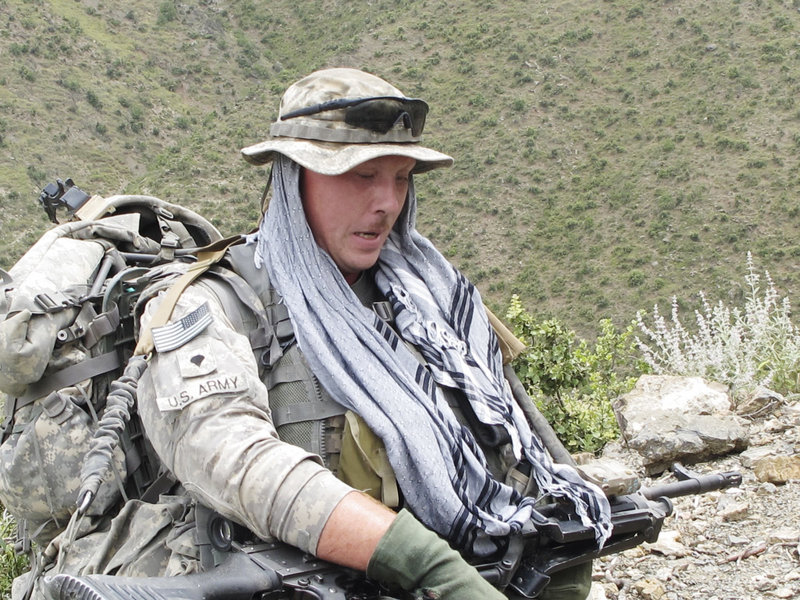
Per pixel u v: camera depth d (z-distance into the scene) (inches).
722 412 193.0
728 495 158.7
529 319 253.9
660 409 192.1
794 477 161.0
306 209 88.8
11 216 2229.3
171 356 76.2
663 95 2908.5
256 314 84.4
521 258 2400.3
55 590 66.2
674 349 259.0
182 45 3649.1
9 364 97.0
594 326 2140.7
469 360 94.3
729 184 2450.8
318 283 86.5
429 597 68.8
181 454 74.0
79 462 99.3
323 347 82.9
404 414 83.0
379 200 86.4
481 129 2869.1
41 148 2682.1
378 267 96.5
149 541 83.7
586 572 93.7
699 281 2185.0
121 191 2583.7
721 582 132.3
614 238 2385.6
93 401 102.5
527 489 92.9
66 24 3368.6
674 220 2385.6
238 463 71.6
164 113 3206.2
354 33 3619.6
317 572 72.2
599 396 252.2
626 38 3127.5
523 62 3075.8
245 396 75.4
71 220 126.1
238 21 3978.8
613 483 92.1
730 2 3161.9
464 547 83.7
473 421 92.7
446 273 98.7
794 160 2496.3
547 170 2687.0
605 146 2719.0
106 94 3112.7
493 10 3398.1
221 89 3452.3
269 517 71.1
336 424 83.3
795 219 2319.1
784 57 2898.6
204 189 2283.5
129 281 101.9
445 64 3208.7
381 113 84.1
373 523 70.6
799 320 1958.7
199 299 82.1
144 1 3885.3
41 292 101.7
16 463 99.9
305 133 84.6
